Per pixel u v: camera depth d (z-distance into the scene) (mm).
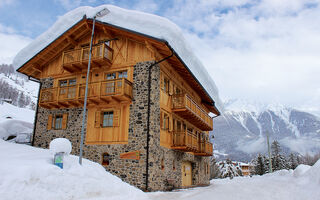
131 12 15914
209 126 23875
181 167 19156
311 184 10938
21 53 19609
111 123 16078
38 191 8172
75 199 8758
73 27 17688
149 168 14297
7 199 7336
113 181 10914
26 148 12102
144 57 16094
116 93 15211
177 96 17922
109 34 16984
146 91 15453
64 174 9367
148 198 10727
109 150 15445
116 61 16828
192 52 18594
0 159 9461
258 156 67250
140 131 14969
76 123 17062
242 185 15953
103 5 16766
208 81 24156
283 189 12211
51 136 17750
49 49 18781
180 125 19906
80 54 17531
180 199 10852
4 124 25234
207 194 11820
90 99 15867
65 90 18250
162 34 14656
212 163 63531
